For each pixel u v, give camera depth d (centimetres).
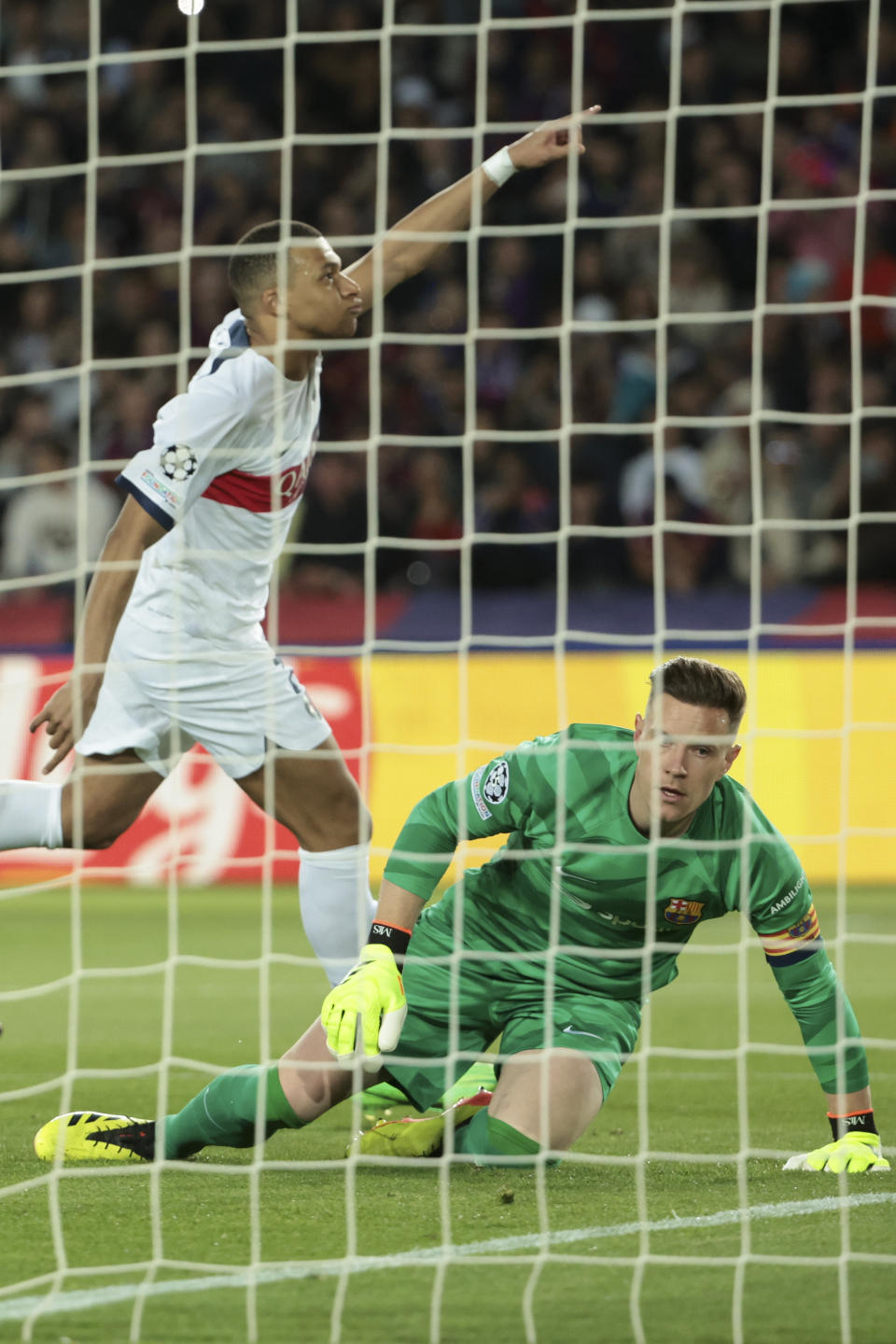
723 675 1244
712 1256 1040
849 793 3734
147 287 5241
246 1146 1334
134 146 5425
